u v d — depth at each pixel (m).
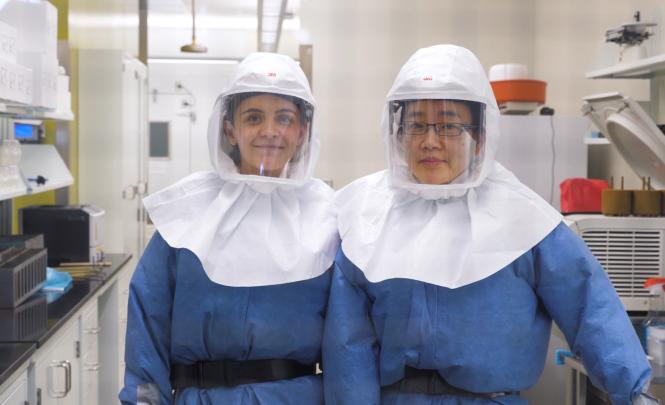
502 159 3.19
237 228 1.46
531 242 1.31
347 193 1.49
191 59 5.22
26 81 2.41
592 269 1.31
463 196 1.41
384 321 1.36
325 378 1.39
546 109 3.33
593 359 1.27
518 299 1.33
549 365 2.27
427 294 1.34
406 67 1.40
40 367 2.00
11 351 1.85
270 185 1.48
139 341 1.46
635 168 2.61
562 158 3.21
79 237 3.40
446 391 1.36
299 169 1.51
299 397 1.43
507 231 1.32
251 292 1.44
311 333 1.46
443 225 1.37
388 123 1.41
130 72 4.33
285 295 1.45
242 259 1.42
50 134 3.99
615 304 1.30
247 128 1.47
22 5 2.55
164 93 4.80
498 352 1.31
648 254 2.31
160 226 1.48
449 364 1.32
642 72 2.73
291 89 1.45
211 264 1.42
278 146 1.47
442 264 1.32
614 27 2.63
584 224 2.30
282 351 1.46
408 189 1.41
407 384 1.37
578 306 1.31
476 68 1.39
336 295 1.39
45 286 2.74
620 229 2.31
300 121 1.50
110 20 4.76
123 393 1.44
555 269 1.32
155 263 1.49
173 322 1.46
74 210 3.39
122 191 4.14
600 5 1.61
